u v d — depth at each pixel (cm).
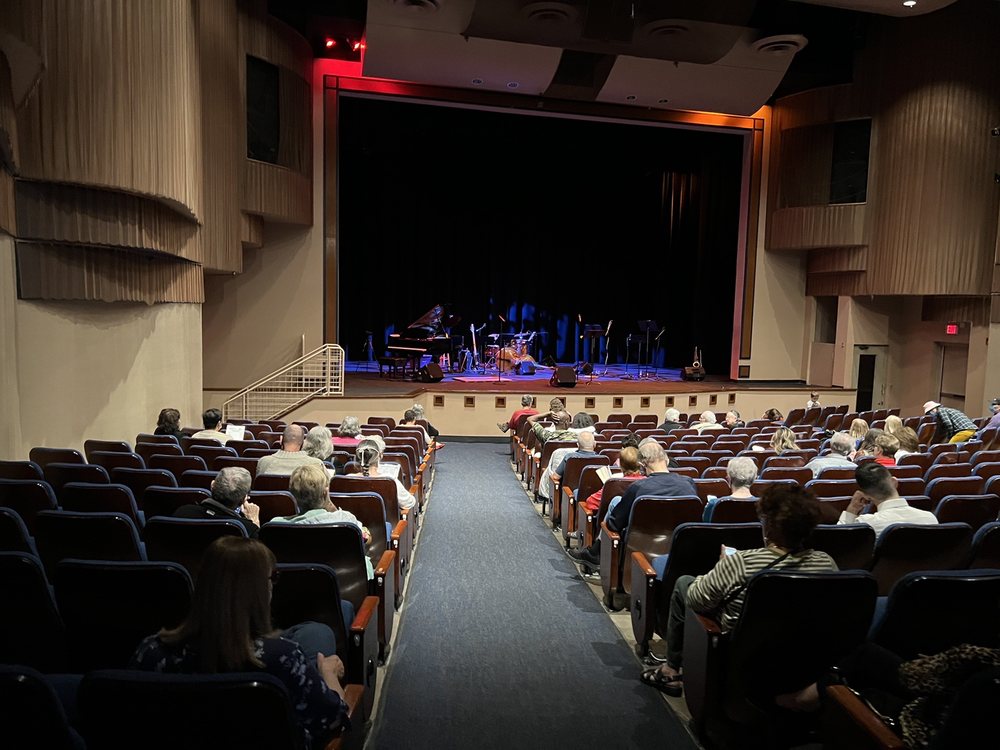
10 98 542
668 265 1966
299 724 177
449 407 1256
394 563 407
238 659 172
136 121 638
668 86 1273
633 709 326
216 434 682
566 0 982
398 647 388
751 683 261
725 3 986
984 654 180
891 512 346
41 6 568
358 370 1625
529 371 1619
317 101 1312
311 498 336
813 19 1336
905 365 1527
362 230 1867
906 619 239
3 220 546
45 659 251
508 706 327
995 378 1341
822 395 1478
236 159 1088
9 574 235
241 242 1151
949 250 1314
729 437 796
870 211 1400
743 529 327
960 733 152
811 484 461
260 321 1332
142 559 316
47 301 621
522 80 1262
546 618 434
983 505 415
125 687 149
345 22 1239
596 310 2044
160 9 676
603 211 2006
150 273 783
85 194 620
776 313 1573
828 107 1421
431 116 1645
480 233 1961
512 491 819
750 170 1523
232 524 303
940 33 1293
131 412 782
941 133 1302
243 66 1120
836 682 237
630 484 450
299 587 255
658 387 1386
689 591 284
